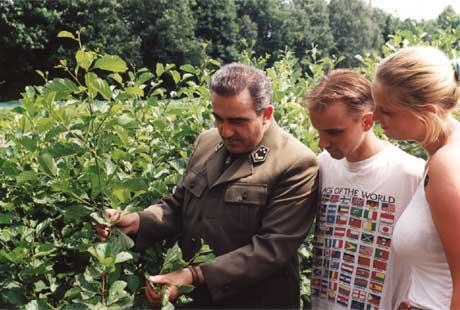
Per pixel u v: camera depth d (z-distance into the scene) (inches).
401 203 79.6
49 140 99.3
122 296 73.4
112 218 84.3
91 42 1518.2
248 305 87.3
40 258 87.7
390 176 80.4
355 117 77.4
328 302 86.0
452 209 61.9
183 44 1668.3
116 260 73.7
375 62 176.9
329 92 77.0
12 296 82.9
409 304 71.0
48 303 81.9
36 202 95.7
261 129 85.4
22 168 102.3
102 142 83.0
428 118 65.1
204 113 123.6
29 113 105.5
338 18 2247.8
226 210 86.3
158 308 80.3
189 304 90.4
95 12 1545.3
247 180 85.5
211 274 79.0
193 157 95.8
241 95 80.4
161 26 1643.7
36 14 1477.6
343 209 84.4
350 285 83.0
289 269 89.4
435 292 67.8
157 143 116.0
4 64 1478.8
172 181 103.6
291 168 84.6
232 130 82.8
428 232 67.1
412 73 64.8
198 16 1787.6
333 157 81.7
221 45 1786.4
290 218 83.3
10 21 1460.4
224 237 86.1
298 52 2054.6
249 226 85.2
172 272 78.2
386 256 80.4
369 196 81.8
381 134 125.2
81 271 92.0
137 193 87.2
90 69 79.5
